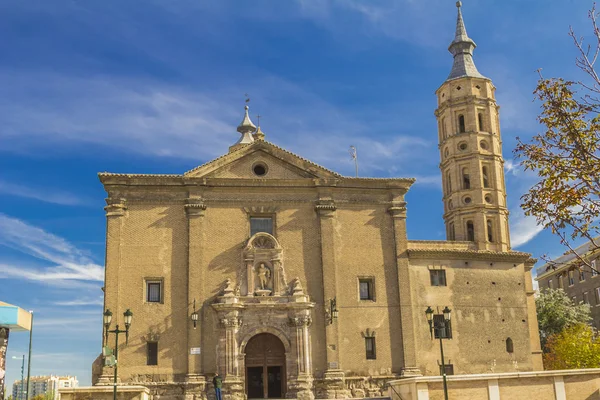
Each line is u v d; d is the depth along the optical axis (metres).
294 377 45.72
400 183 51.12
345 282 48.62
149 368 44.72
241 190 49.06
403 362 47.66
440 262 50.50
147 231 47.22
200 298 46.31
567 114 21.08
